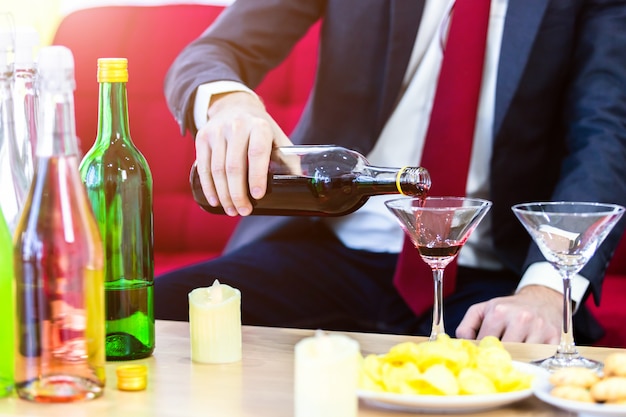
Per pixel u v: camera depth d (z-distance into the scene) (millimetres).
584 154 2133
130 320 1423
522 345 1492
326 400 1120
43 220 1246
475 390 1209
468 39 2311
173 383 1328
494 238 2320
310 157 1544
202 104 2102
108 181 1410
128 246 1420
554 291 1907
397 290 2336
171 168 2873
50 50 1242
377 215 2453
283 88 2869
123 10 3033
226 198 1619
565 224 1337
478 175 2396
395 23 2316
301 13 2504
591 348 1466
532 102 2279
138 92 2945
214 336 1403
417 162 2436
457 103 2320
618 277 2561
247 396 1279
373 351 1443
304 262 2408
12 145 1403
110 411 1231
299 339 1518
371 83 2408
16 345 1262
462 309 2268
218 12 2967
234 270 2338
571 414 1220
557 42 2262
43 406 1248
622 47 2230
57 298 1253
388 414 1221
